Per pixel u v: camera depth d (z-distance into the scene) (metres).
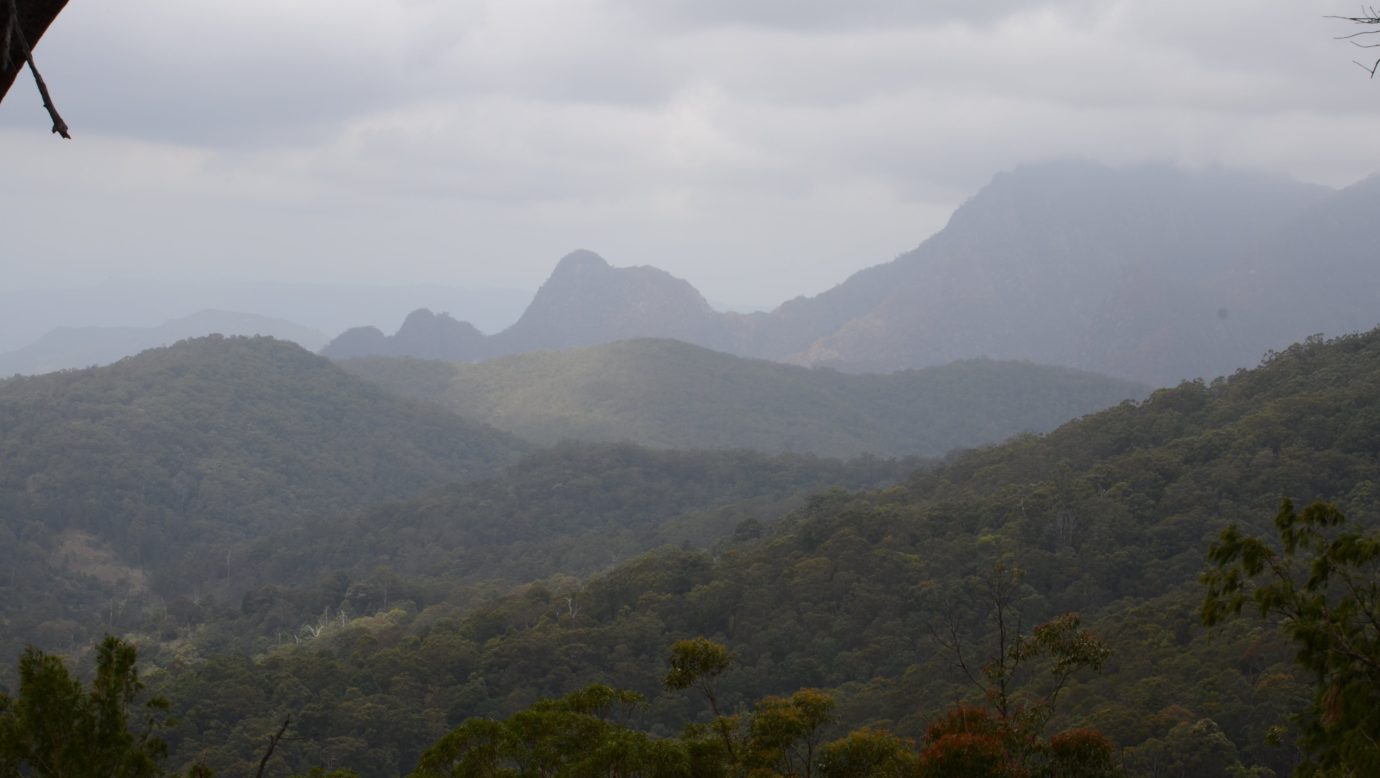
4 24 3.86
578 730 14.25
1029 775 13.57
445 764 14.23
